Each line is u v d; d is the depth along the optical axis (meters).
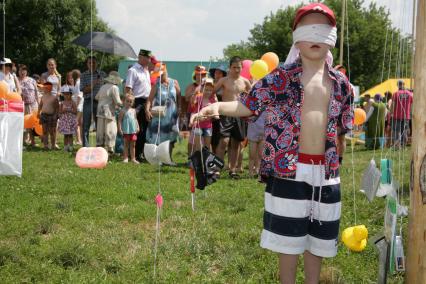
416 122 2.72
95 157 3.98
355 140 16.17
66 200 5.53
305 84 2.78
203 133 7.96
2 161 4.89
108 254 3.87
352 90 2.86
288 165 2.73
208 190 6.52
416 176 2.72
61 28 39.31
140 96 9.37
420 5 2.66
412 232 2.78
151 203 5.74
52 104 11.38
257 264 3.77
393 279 3.47
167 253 3.93
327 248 2.82
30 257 3.80
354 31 46.75
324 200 2.77
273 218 2.78
